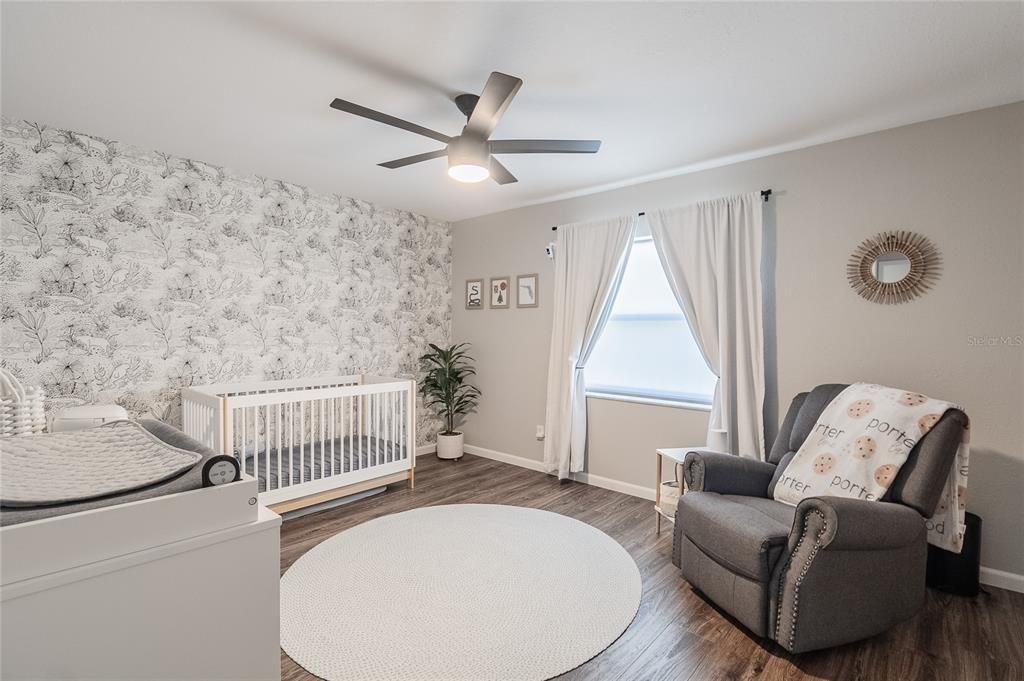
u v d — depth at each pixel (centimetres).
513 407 461
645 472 369
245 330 362
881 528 182
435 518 321
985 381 243
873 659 187
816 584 180
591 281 388
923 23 178
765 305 312
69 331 287
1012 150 237
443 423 513
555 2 169
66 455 117
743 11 173
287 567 250
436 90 233
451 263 518
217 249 346
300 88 232
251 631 116
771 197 310
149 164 314
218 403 281
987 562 243
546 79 221
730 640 197
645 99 240
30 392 214
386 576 242
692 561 228
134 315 310
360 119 267
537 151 237
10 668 86
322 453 328
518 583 237
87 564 94
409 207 457
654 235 354
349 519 318
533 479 412
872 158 275
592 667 180
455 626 202
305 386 393
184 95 239
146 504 100
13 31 185
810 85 225
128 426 134
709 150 305
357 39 192
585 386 409
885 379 270
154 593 102
